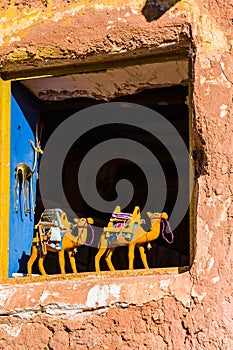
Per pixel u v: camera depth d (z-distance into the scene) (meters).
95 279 6.56
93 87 7.27
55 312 6.46
